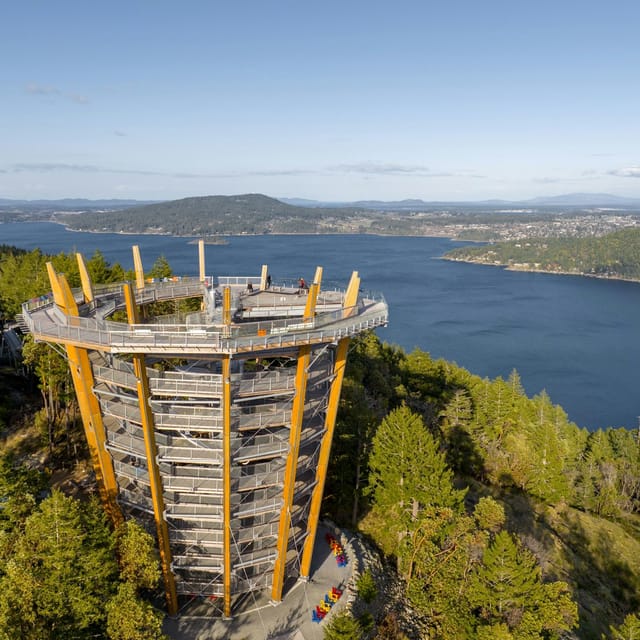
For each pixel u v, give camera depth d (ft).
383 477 185.88
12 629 105.09
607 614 196.65
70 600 115.85
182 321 146.10
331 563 169.07
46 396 229.86
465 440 285.02
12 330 275.39
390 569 181.98
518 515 246.27
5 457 142.51
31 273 296.71
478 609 154.61
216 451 127.44
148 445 123.44
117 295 158.10
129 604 114.21
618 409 454.81
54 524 117.91
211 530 139.13
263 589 155.53
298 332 119.65
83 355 124.47
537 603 144.25
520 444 301.02
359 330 129.08
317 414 153.28
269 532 142.82
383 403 285.02
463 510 184.24
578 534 251.60
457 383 346.54
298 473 144.56
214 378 134.92
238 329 117.19
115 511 142.00
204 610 147.64
